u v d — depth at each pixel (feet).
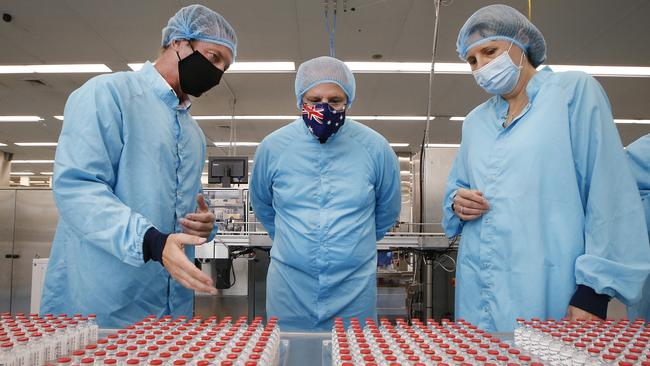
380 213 5.59
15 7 12.02
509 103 4.51
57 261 3.94
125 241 3.25
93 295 3.76
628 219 3.63
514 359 2.33
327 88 4.78
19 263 13.48
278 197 5.11
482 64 4.36
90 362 2.10
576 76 4.09
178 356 2.28
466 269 4.45
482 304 4.19
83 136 3.62
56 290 3.91
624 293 3.41
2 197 13.64
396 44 14.20
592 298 3.47
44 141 26.86
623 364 2.08
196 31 4.27
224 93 18.79
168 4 11.87
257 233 8.07
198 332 2.78
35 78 17.08
